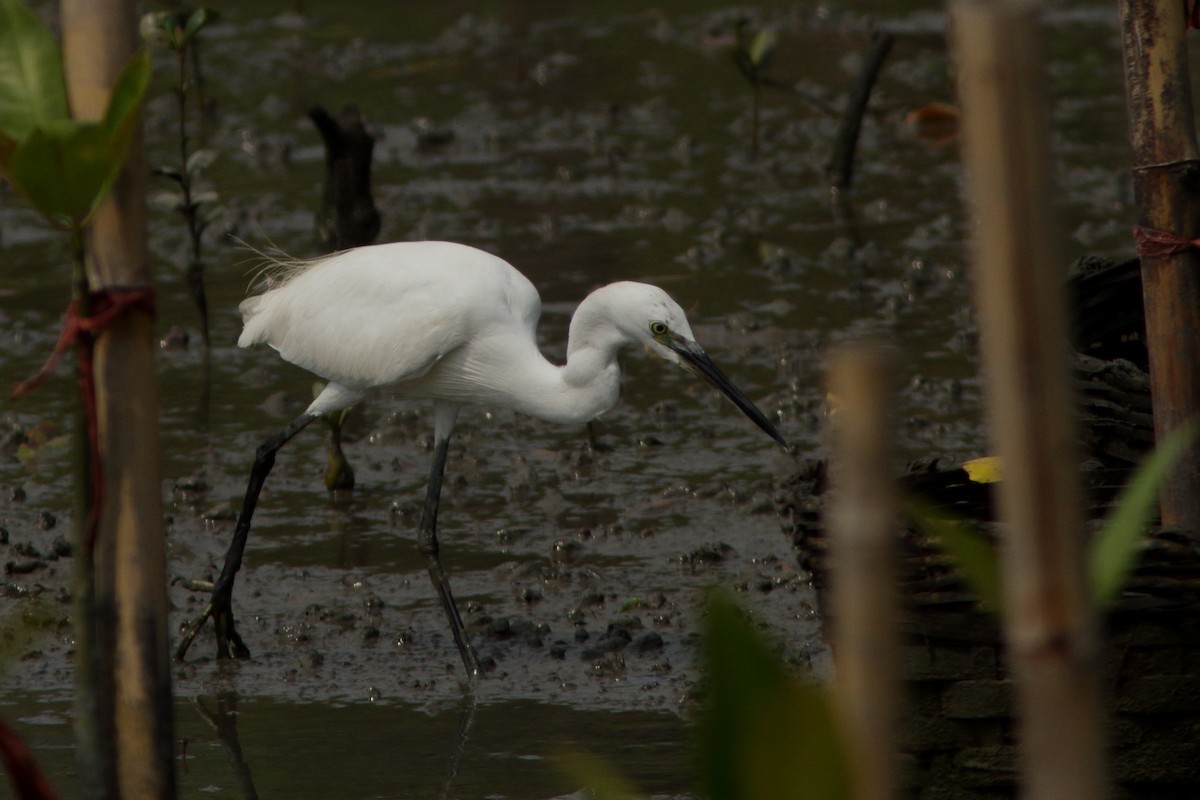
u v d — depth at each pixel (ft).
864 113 64.69
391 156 66.90
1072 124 69.05
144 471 14.87
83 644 14.78
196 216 48.65
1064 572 8.18
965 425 39.73
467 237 56.39
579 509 36.60
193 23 45.78
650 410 43.14
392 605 31.40
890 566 8.25
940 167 64.95
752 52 65.82
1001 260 7.90
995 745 19.06
